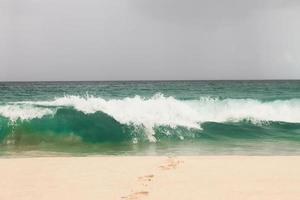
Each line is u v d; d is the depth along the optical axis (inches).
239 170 291.3
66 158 342.6
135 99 584.1
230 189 238.5
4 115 529.0
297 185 247.8
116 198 221.5
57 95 1283.2
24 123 518.3
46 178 270.5
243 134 517.3
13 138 497.4
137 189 239.6
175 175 275.3
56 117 534.0
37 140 488.4
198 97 1050.7
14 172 289.3
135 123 526.9
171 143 464.8
